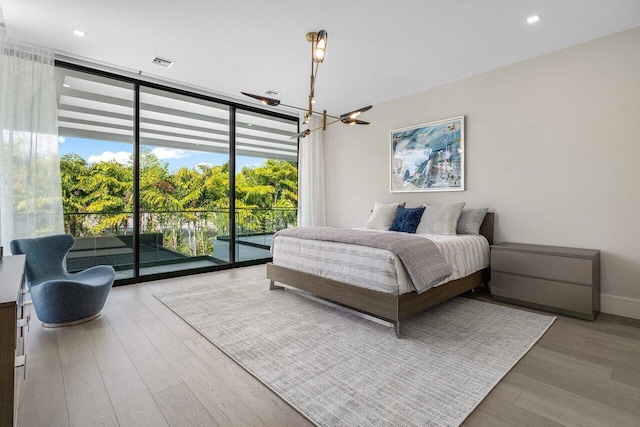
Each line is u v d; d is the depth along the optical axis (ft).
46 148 10.46
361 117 17.04
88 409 5.02
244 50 10.76
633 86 9.20
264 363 6.51
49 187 10.49
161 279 13.67
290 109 17.49
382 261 8.15
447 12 8.48
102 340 7.59
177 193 14.53
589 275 8.93
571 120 10.31
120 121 12.89
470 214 12.13
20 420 4.74
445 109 13.64
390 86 13.98
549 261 9.61
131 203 13.16
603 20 8.82
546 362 6.59
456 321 8.91
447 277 9.18
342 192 18.21
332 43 10.19
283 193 18.51
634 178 9.22
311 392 5.50
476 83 12.64
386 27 9.23
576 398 5.33
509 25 9.09
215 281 13.39
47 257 9.32
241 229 16.65
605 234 9.73
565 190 10.48
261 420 4.81
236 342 7.48
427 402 5.21
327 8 8.36
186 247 14.84
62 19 8.93
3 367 3.49
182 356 6.82
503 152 11.90
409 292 8.08
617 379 5.92
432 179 14.02
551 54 10.71
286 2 8.11
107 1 8.09
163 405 5.15
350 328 8.36
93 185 12.44
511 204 11.71
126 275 13.15
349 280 8.95
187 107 14.79
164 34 9.75
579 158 10.18
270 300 10.77
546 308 9.73
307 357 6.77
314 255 10.11
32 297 8.39
